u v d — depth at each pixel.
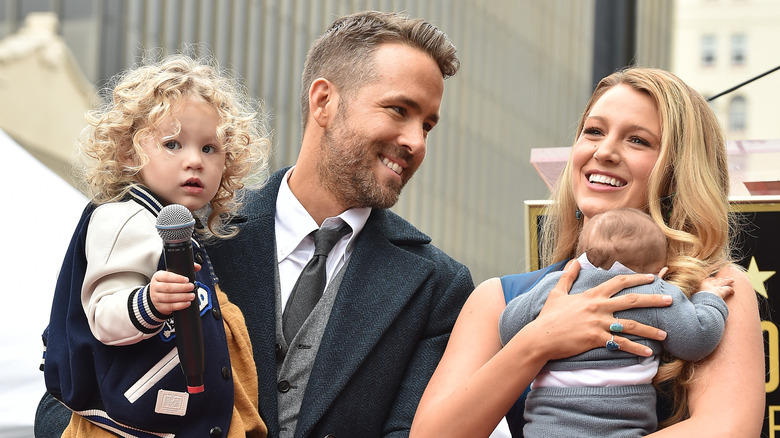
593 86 7.25
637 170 4.62
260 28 29.73
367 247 4.97
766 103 82.88
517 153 46.53
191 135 4.38
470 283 5.13
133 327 3.93
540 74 48.72
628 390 4.20
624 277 4.32
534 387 4.37
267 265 4.85
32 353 6.41
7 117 23.53
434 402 4.40
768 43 86.44
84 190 4.76
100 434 4.23
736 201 5.11
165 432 4.19
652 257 4.42
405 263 4.97
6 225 7.10
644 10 49.00
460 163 41.28
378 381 4.76
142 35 26.48
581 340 4.21
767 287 5.03
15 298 6.69
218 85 4.62
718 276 4.48
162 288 3.83
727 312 4.28
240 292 4.75
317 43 5.13
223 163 4.52
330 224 4.97
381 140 4.82
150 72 4.47
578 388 4.22
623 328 4.20
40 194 7.45
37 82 24.33
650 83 4.65
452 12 40.34
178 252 3.85
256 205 5.03
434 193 39.53
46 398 4.77
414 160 4.89
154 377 4.14
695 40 87.94
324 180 4.94
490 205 43.97
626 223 4.44
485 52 43.16
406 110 4.85
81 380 4.20
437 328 4.97
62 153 24.89
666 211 4.73
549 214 5.15
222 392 4.27
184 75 4.45
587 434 4.16
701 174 4.57
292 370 4.71
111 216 4.21
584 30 54.50
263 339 4.69
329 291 4.86
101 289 4.09
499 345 4.64
